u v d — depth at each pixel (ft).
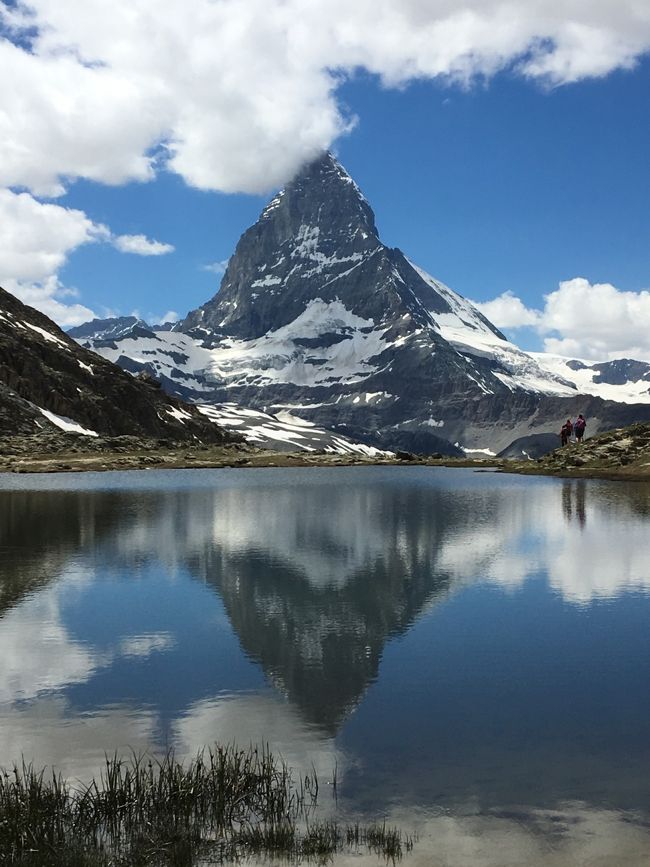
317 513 205.87
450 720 56.44
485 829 40.81
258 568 118.62
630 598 96.43
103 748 51.72
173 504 238.27
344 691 62.85
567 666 69.36
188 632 81.10
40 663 70.74
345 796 44.55
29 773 47.60
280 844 39.45
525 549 136.98
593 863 37.60
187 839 40.06
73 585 105.19
